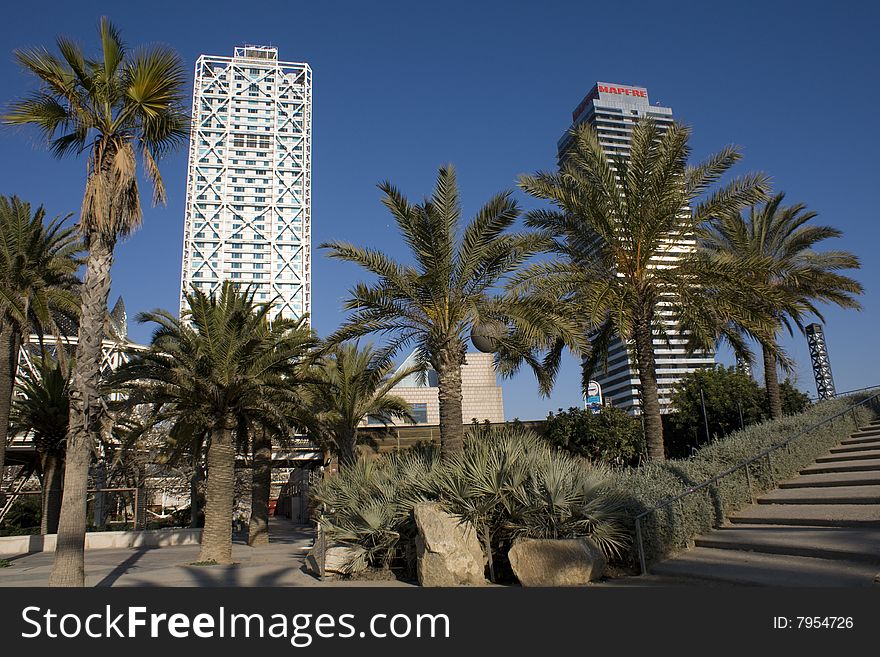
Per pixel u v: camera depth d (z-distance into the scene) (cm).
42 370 2658
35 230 1930
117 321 3356
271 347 1859
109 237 1199
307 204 16800
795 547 859
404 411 2775
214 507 1781
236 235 16250
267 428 2045
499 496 1027
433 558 986
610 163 1608
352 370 2528
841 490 1084
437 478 1165
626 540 981
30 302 1906
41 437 2669
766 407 3297
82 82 1204
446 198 1477
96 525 3206
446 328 1464
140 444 2980
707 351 1859
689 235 1602
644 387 1554
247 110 17112
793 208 2206
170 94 1236
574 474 1051
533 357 1681
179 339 1809
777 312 2098
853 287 2027
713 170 1540
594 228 1560
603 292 1427
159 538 2791
